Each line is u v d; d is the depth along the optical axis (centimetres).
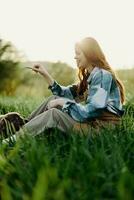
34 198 140
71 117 276
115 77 282
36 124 271
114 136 245
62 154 229
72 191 156
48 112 273
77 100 317
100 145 236
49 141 260
